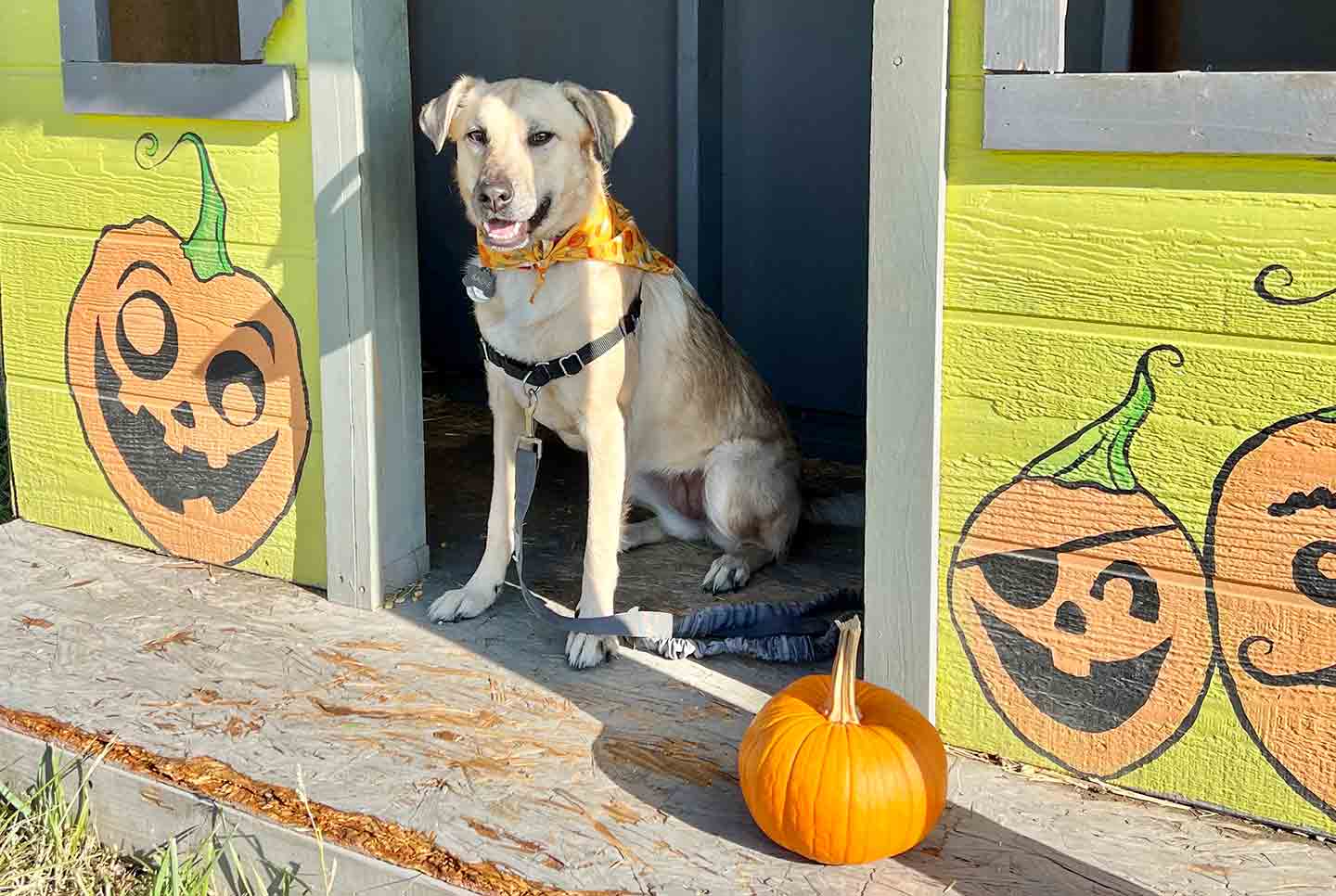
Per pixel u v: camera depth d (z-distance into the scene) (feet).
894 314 9.27
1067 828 8.82
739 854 8.60
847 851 8.27
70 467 14.15
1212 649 8.71
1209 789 8.92
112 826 9.78
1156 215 8.35
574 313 11.26
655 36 18.28
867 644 9.89
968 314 9.12
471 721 10.31
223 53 14.88
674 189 18.60
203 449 13.21
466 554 13.78
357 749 9.89
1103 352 8.70
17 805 9.81
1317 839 8.61
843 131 17.49
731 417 13.23
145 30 13.78
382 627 12.00
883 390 9.43
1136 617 8.93
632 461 12.54
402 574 12.77
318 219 11.90
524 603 12.60
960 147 8.91
